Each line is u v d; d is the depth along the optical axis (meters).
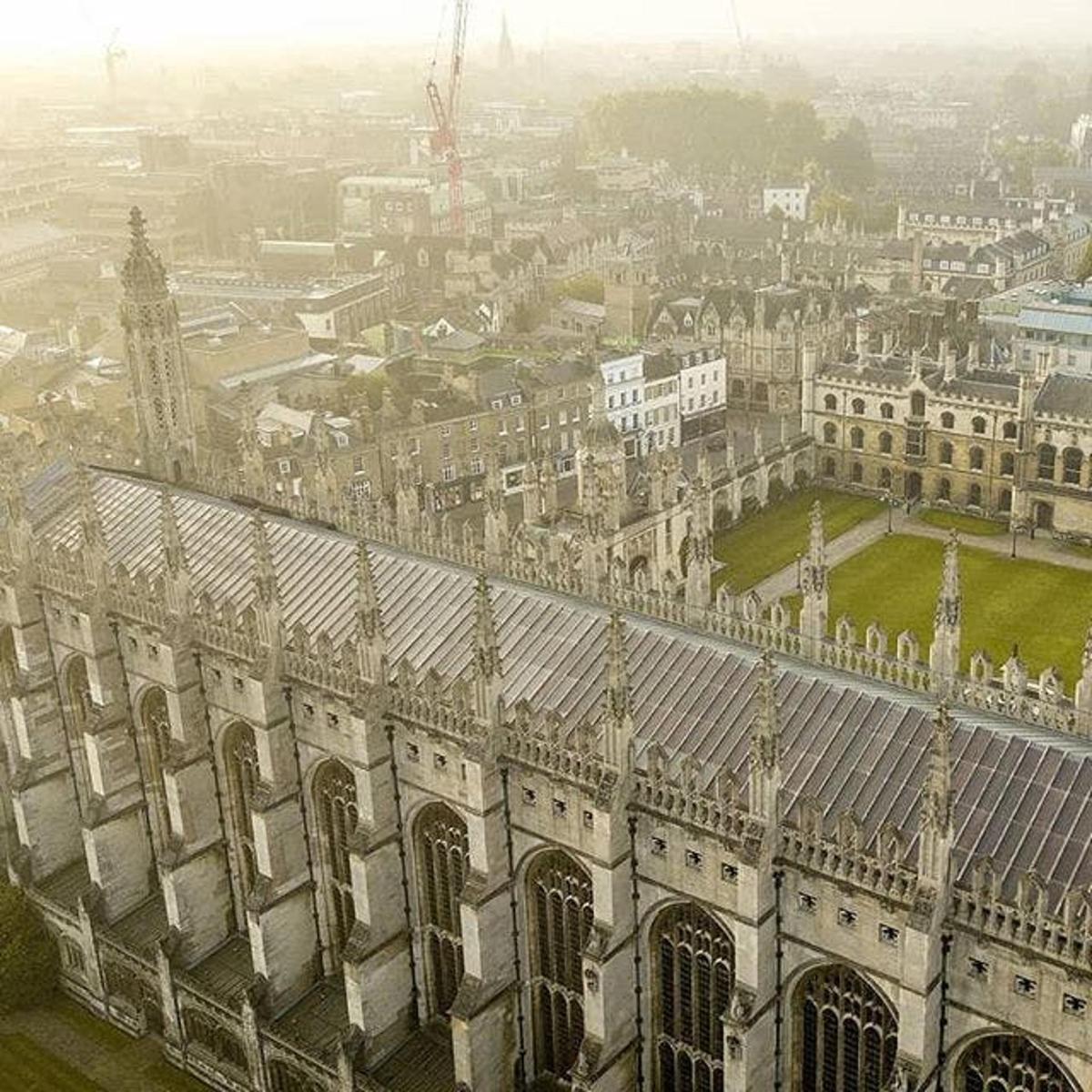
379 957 78.00
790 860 60.16
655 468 156.00
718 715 67.69
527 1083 76.56
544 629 76.31
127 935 91.94
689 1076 69.75
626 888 66.69
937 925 55.34
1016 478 181.50
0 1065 89.31
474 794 69.44
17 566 94.19
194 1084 87.31
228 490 101.50
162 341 102.50
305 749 80.56
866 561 174.38
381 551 87.12
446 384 198.25
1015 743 61.03
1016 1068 56.97
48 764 98.06
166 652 84.81
